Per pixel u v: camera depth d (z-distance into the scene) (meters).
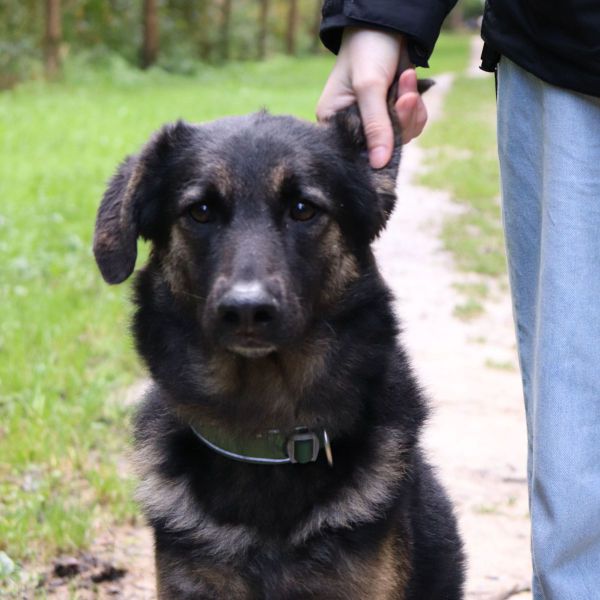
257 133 3.97
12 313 8.50
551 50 3.18
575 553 3.26
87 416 6.60
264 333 3.63
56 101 25.95
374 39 3.82
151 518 3.95
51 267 10.01
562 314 3.20
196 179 3.91
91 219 12.48
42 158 16.92
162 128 4.11
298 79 39.97
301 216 3.90
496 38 3.35
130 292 4.21
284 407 3.92
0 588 4.70
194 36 42.75
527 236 3.46
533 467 3.38
